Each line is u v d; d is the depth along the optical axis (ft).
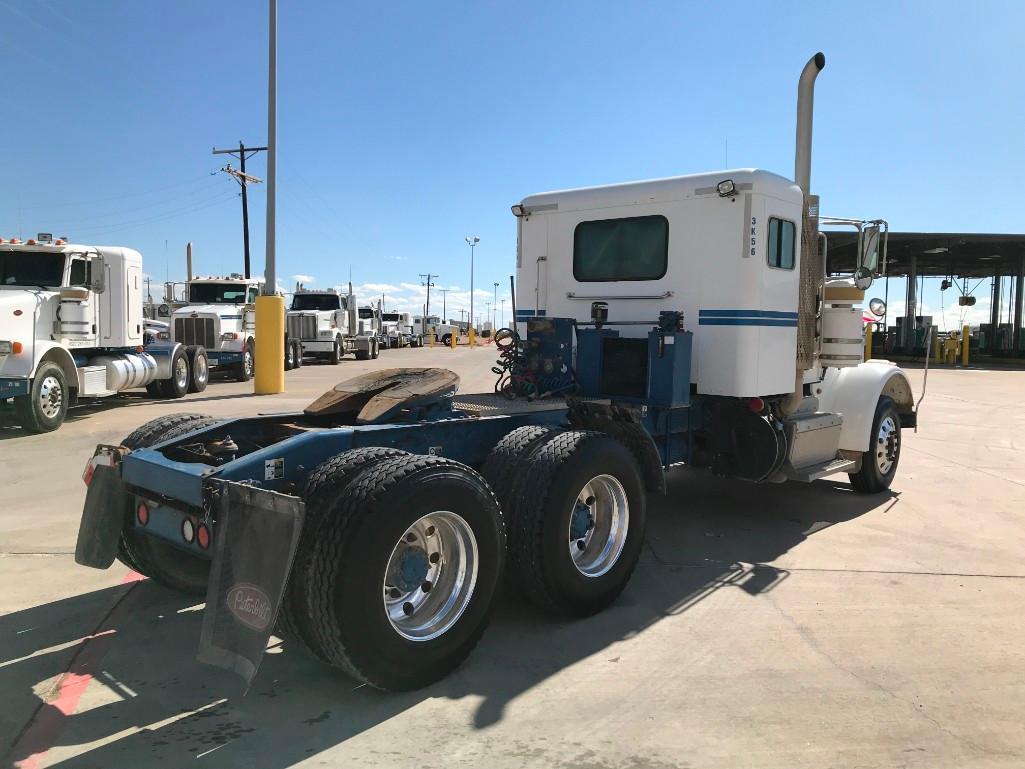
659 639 13.32
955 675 11.96
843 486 25.90
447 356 123.85
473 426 15.02
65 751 9.71
